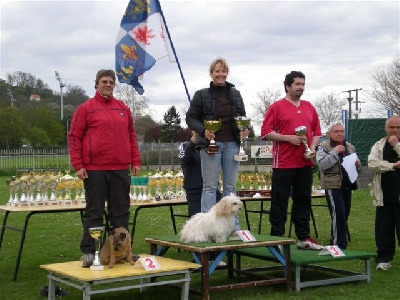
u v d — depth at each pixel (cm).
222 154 675
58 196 903
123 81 903
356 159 830
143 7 890
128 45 897
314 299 602
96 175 601
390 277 705
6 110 4794
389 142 733
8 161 3894
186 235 626
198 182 751
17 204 755
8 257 873
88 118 603
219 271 769
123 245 557
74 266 569
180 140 5772
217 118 665
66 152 4222
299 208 733
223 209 605
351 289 643
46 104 7581
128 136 625
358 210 1505
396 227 741
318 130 753
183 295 571
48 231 1178
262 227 1238
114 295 639
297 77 718
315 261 646
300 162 714
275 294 628
